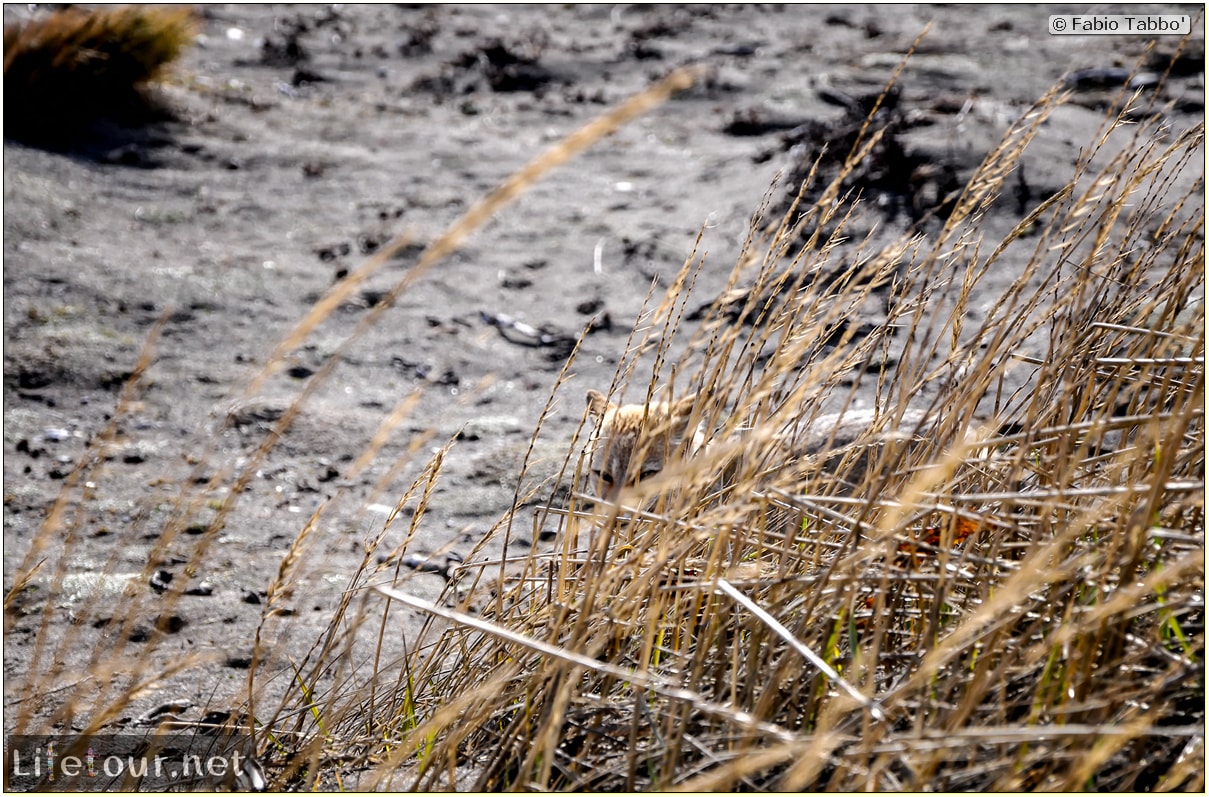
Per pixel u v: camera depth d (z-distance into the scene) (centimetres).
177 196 803
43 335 596
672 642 247
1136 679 207
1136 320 271
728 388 243
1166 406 264
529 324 644
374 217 791
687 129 970
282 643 283
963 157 691
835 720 193
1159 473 199
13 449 500
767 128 937
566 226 771
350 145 940
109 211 761
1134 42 995
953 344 271
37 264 668
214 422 535
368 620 370
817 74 1066
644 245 718
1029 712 208
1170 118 735
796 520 243
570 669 216
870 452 266
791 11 1382
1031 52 1037
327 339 623
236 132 941
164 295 655
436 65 1213
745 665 228
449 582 278
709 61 1170
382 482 257
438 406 561
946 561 214
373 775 238
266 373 205
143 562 414
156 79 962
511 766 229
